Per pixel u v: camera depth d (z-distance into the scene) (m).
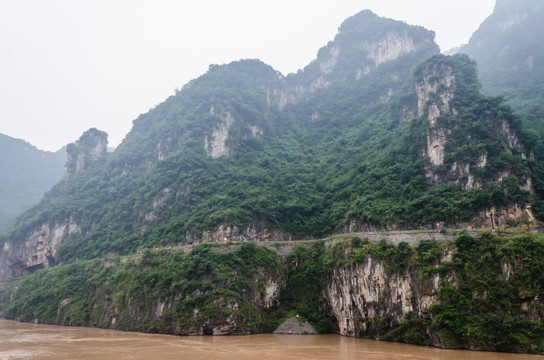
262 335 69.81
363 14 181.38
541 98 102.38
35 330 83.25
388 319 61.94
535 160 74.94
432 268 57.94
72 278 106.12
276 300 78.81
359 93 151.12
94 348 56.09
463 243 57.94
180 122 140.25
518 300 51.78
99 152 174.12
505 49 147.12
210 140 128.50
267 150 133.00
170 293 76.88
